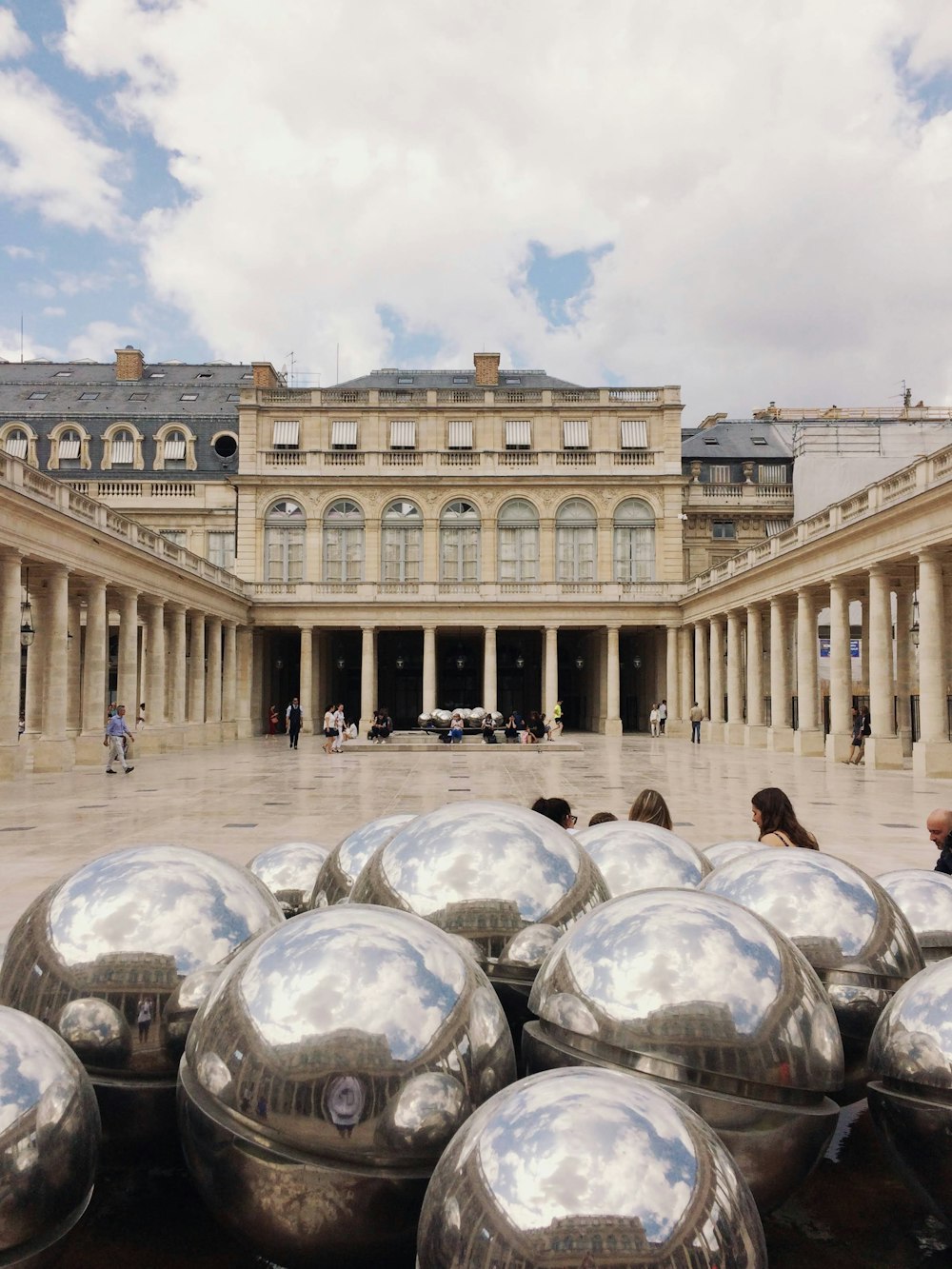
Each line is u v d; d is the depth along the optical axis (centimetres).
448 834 359
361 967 261
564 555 5572
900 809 1764
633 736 5416
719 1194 201
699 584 4988
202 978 316
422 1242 212
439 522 5553
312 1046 251
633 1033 270
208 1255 308
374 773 2656
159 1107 318
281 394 5606
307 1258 262
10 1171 240
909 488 2669
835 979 347
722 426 6744
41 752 2725
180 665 4050
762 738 4066
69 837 1392
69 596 3775
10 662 2478
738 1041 266
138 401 6225
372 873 362
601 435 5622
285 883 478
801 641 3547
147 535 3591
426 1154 250
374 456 5553
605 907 303
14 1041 256
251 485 5516
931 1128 281
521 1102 214
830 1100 293
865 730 3139
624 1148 200
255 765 2995
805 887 359
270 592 5334
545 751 3809
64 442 5784
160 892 330
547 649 5353
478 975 280
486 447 5616
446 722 4378
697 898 297
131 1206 339
